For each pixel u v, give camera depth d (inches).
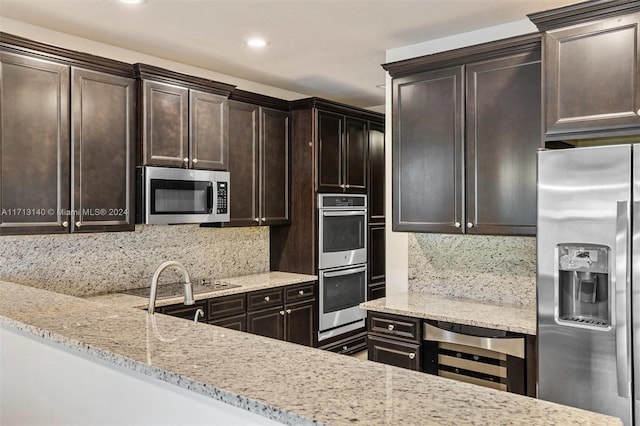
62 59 118.3
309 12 115.8
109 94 127.6
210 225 159.9
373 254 206.2
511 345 103.9
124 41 136.6
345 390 40.0
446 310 118.1
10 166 109.9
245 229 180.9
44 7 112.3
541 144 96.9
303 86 190.7
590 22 91.3
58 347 67.2
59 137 117.9
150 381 52.3
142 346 53.4
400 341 120.3
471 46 116.0
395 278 146.1
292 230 183.3
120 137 129.8
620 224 81.3
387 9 114.0
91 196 124.0
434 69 123.6
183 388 45.8
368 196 203.0
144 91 134.0
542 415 35.4
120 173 130.0
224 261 173.6
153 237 152.9
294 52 147.0
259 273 183.8
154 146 136.2
